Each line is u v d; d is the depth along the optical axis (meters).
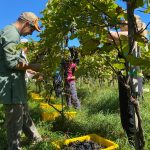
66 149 4.35
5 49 3.93
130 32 1.91
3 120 6.12
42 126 6.11
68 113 6.97
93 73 2.31
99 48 2.06
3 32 3.98
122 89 4.73
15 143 4.18
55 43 2.22
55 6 2.17
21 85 4.16
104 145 4.53
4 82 4.05
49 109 7.53
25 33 4.16
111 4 1.95
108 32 2.00
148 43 1.98
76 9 2.03
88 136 4.71
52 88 5.91
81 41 2.10
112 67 2.11
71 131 5.79
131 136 4.77
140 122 2.12
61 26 2.07
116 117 6.48
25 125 4.86
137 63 1.65
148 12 1.86
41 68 2.53
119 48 2.10
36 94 10.51
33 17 4.13
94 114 7.01
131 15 1.87
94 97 9.80
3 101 4.05
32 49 2.72
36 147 4.55
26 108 4.85
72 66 5.68
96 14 1.98
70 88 8.07
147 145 4.42
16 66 3.93
